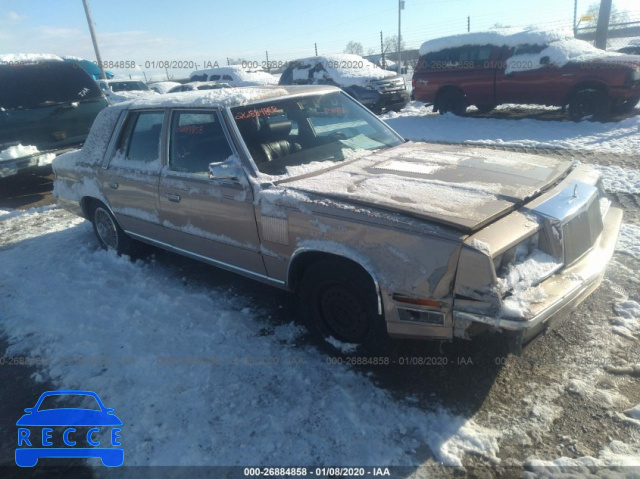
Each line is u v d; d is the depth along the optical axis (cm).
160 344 353
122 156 455
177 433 270
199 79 2098
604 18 1473
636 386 277
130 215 456
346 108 438
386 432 260
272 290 423
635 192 589
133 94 1850
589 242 292
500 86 1134
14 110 739
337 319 316
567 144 869
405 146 409
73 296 437
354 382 300
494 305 234
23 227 656
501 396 279
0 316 414
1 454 269
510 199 274
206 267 479
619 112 1070
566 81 1029
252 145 354
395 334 275
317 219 293
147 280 457
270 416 276
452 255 242
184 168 389
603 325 331
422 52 1278
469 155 363
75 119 807
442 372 301
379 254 267
